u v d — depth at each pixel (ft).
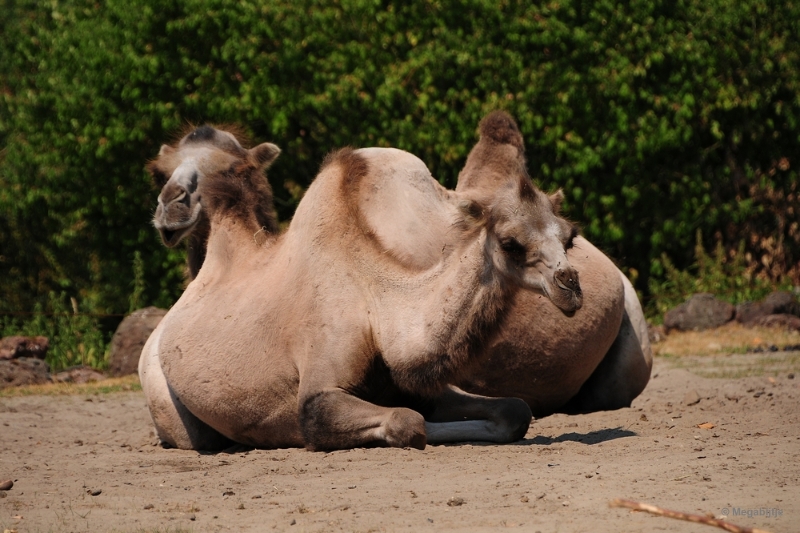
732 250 244.63
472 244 80.59
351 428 83.61
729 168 238.89
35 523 61.82
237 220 99.14
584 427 94.94
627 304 110.93
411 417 82.38
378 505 63.41
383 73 220.02
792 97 238.27
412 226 91.76
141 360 103.45
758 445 80.64
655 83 226.79
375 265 87.25
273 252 95.25
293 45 217.77
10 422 116.88
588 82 220.43
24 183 238.48
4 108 262.06
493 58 218.18
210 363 91.30
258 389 89.45
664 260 229.25
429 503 63.46
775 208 246.06
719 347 175.11
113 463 85.87
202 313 94.27
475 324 79.87
